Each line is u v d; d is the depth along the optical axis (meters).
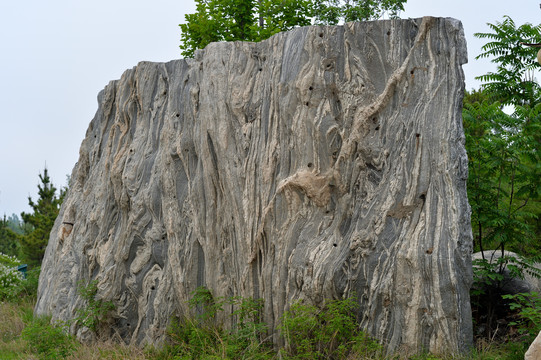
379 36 8.75
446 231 8.03
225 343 8.70
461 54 8.42
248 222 9.47
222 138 9.90
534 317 7.76
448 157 8.21
